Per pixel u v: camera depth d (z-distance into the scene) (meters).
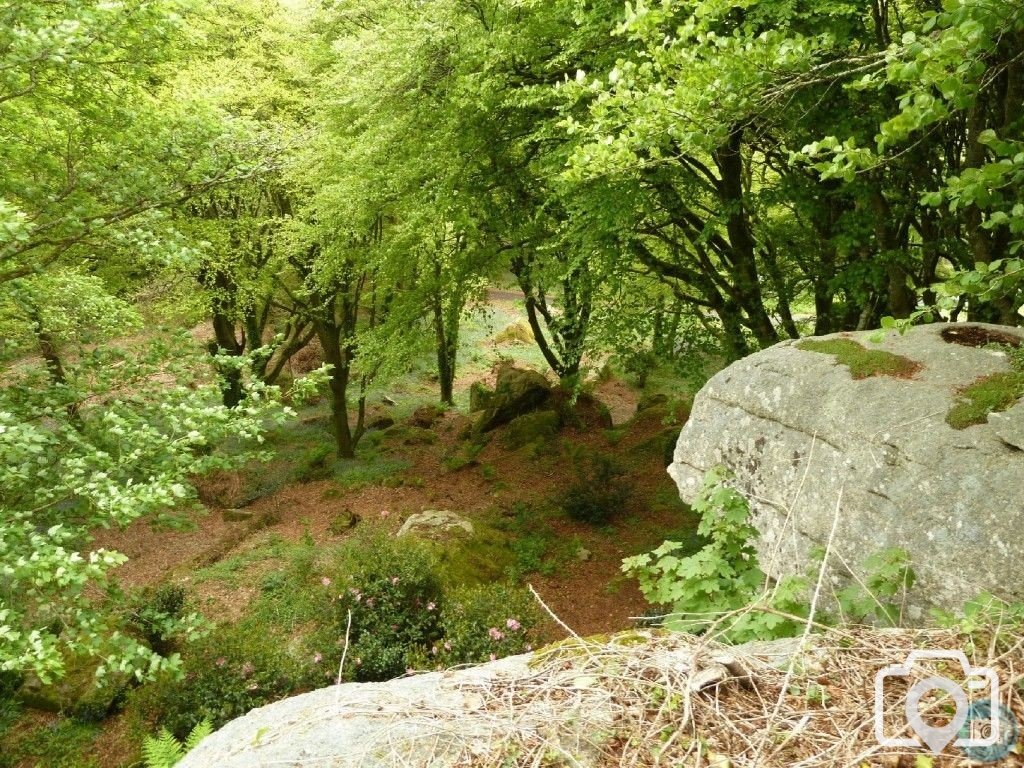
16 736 8.10
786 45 3.96
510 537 11.98
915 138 6.77
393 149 10.05
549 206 9.83
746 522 5.07
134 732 7.82
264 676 7.63
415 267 13.13
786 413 5.00
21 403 6.79
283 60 13.93
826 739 2.13
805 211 7.59
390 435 17.95
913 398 4.35
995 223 2.91
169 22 6.59
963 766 1.94
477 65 8.90
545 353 17.45
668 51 4.47
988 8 2.63
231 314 15.16
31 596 6.18
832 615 3.54
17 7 5.79
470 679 2.53
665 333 10.59
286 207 14.84
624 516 12.84
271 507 14.42
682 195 8.88
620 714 2.26
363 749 2.19
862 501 4.27
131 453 6.32
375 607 8.43
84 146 7.61
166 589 9.62
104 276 12.23
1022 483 3.64
